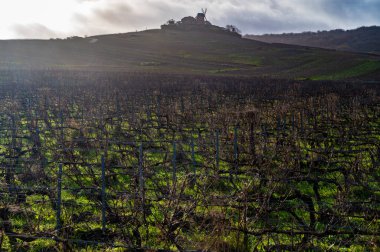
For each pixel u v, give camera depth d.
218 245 7.46
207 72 80.06
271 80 58.31
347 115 26.19
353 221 9.01
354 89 43.44
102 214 8.78
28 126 19.16
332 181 11.12
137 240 8.05
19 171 12.77
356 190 11.30
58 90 35.59
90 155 15.00
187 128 21.23
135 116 23.45
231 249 7.54
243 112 19.11
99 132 19.00
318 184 12.21
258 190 9.80
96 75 57.94
